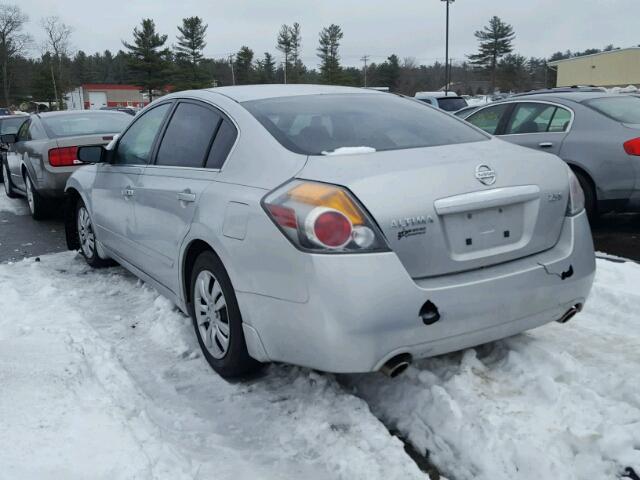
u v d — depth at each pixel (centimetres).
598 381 322
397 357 285
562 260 314
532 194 308
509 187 302
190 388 349
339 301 268
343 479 267
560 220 321
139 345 409
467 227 293
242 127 351
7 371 321
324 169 292
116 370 345
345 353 273
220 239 325
